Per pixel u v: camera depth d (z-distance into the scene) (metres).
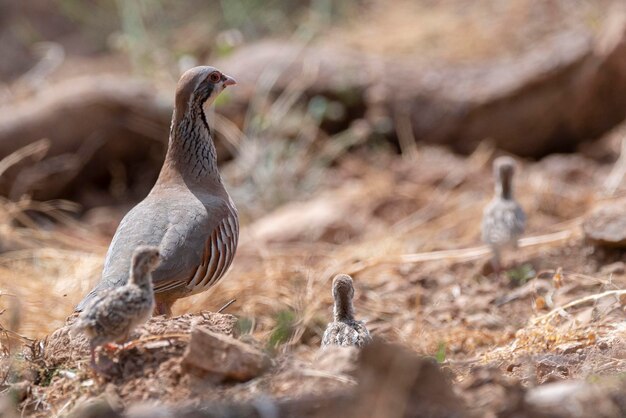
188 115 9.97
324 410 6.34
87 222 16.86
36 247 13.84
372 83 18.52
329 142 18.25
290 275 12.66
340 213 15.43
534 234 13.86
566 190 15.93
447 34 21.34
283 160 17.62
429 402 6.39
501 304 11.65
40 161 17.22
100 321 7.11
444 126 18.22
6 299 11.32
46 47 23.62
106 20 24.66
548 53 18.27
